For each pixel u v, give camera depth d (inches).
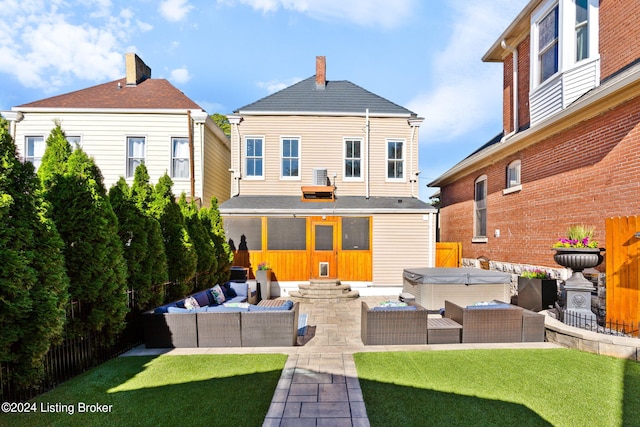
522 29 386.0
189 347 229.5
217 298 319.3
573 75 304.0
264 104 522.0
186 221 360.2
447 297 327.6
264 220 460.8
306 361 199.9
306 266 461.7
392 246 462.9
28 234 155.3
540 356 203.3
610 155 252.5
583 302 237.6
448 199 606.9
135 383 170.7
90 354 194.5
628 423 130.3
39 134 476.1
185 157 489.1
